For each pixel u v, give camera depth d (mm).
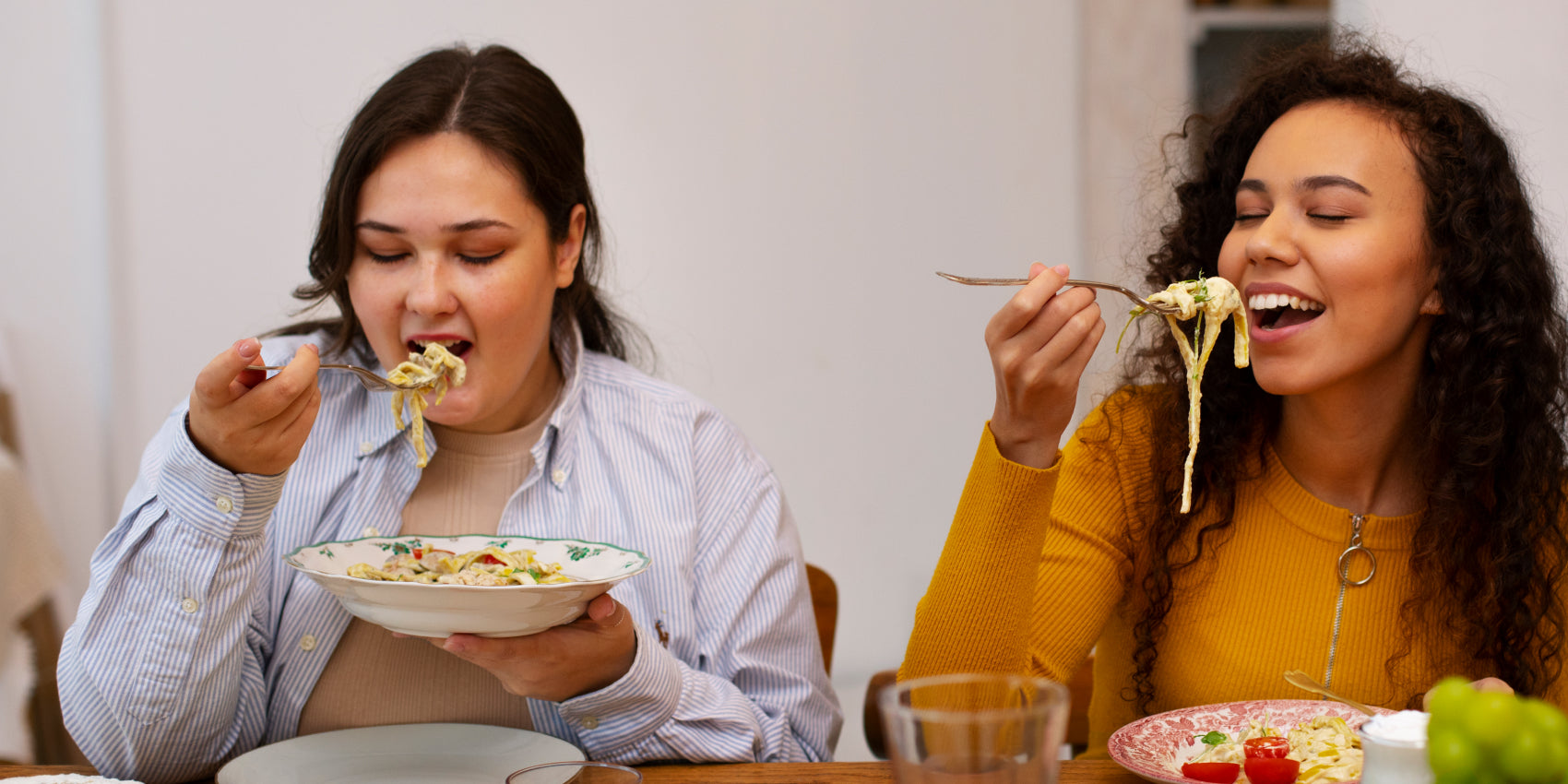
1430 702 863
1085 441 1622
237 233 2910
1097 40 3348
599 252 1727
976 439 3312
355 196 1412
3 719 2533
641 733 1339
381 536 1464
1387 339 1345
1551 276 1437
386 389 1323
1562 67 2480
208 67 2873
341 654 1461
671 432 1637
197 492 1220
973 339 3299
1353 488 1499
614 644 1277
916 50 3225
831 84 3188
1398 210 1333
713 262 3160
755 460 1725
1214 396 1538
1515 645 1418
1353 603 1470
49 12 2779
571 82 3064
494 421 1580
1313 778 1092
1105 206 3367
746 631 1562
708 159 3143
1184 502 1261
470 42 2998
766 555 1617
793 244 3197
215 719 1329
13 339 2791
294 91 2918
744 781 1187
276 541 1483
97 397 2842
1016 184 3299
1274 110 1529
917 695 864
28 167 2793
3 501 2545
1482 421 1402
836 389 3238
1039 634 1526
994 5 3256
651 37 3094
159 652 1260
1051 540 1562
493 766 1230
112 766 1324
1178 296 1254
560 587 1126
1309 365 1344
